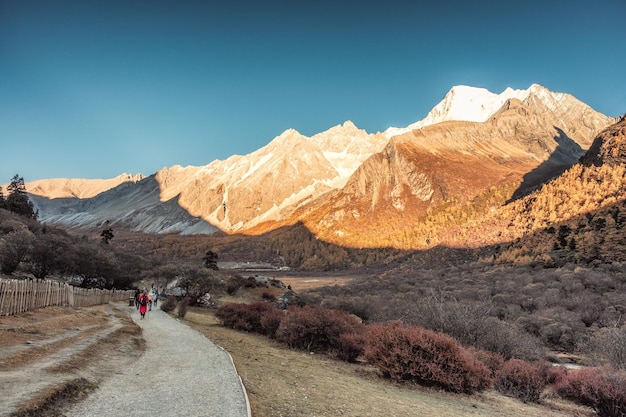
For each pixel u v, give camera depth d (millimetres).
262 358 14109
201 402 7383
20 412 5730
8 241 36375
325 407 8172
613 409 12773
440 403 11359
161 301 46781
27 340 11695
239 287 66125
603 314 39812
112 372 9656
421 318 23094
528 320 37844
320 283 118312
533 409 13062
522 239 102188
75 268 41594
